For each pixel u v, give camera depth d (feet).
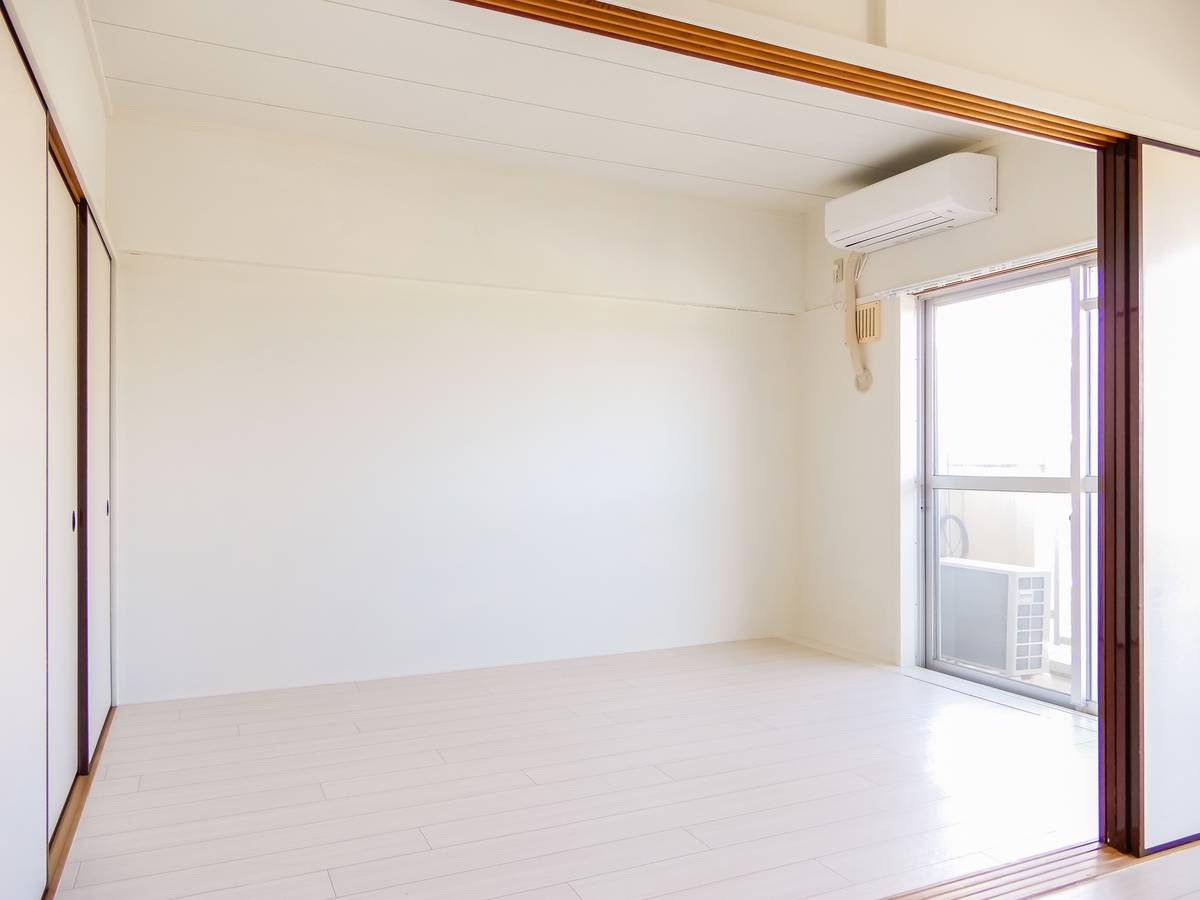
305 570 14.23
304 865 7.98
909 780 10.16
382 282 14.76
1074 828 8.88
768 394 18.24
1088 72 8.20
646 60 11.02
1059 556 13.44
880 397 16.14
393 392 14.84
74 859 8.05
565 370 16.26
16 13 6.03
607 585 16.65
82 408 10.05
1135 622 8.40
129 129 12.62
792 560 18.43
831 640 17.35
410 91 11.96
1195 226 8.99
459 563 15.37
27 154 6.81
